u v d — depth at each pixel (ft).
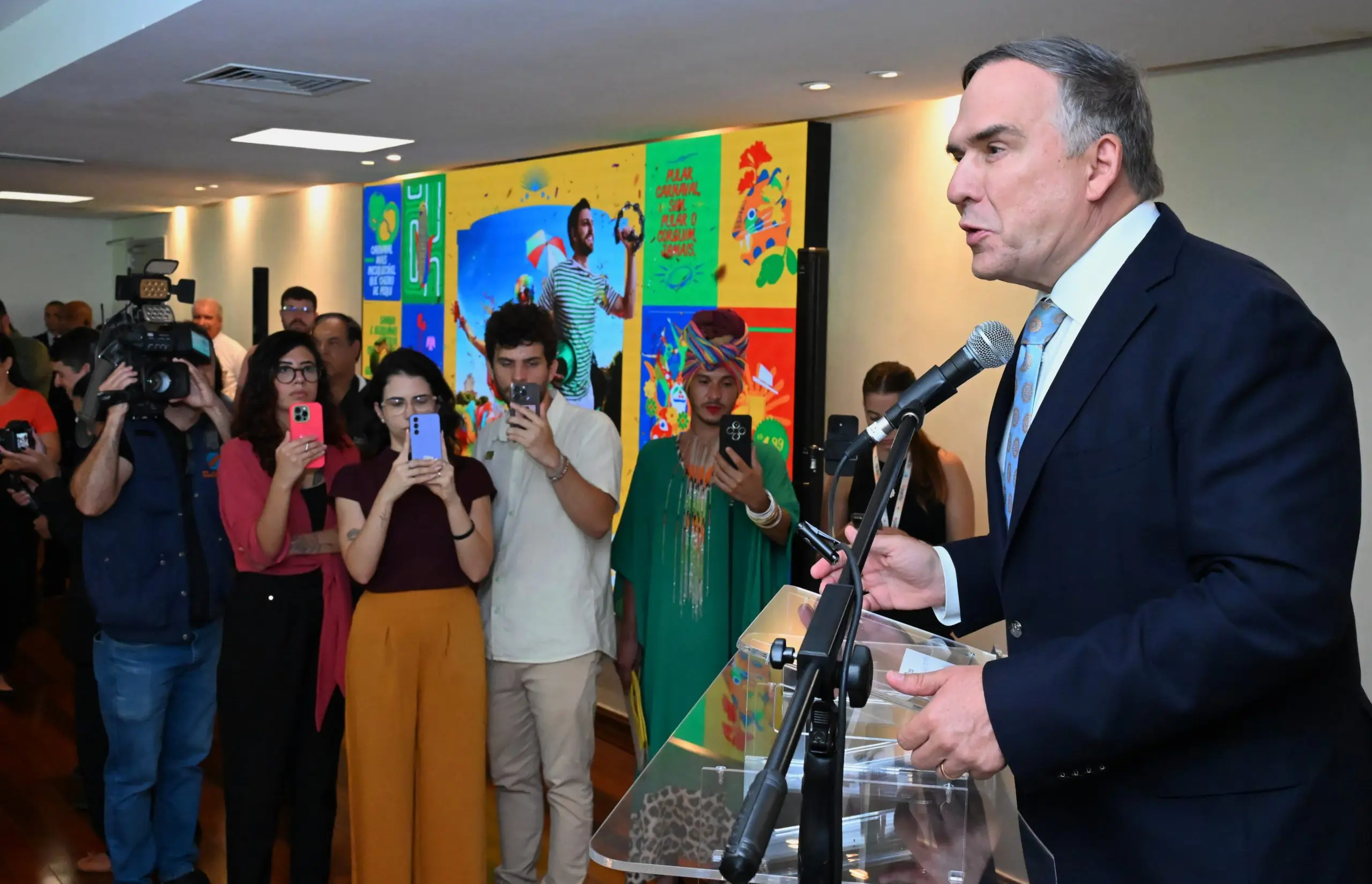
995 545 4.40
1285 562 3.30
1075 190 3.89
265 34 10.09
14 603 14.66
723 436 9.37
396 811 9.05
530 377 9.73
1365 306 9.07
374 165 19.72
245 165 20.40
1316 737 3.67
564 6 8.81
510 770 9.79
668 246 15.12
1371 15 8.17
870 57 10.21
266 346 9.95
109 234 37.93
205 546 10.32
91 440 10.41
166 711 10.55
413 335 20.88
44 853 11.52
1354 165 9.07
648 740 10.05
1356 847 3.71
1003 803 4.09
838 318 13.50
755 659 5.53
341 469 9.37
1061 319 4.13
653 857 3.92
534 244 17.71
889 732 4.57
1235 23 8.50
